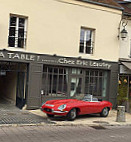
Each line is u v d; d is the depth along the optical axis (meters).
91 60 13.71
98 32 13.95
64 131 8.19
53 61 12.51
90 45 13.99
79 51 13.56
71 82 13.35
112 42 14.48
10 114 10.57
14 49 11.61
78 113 10.10
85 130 8.58
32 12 11.93
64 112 9.52
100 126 9.52
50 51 12.44
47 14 12.32
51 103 10.02
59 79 12.98
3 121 8.99
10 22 11.66
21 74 12.58
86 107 10.28
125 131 8.80
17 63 12.12
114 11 14.44
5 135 7.13
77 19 13.18
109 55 14.38
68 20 12.91
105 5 13.98
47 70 12.62
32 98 11.95
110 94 14.44
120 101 14.29
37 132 7.79
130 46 15.40
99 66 14.01
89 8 13.55
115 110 14.15
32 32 11.96
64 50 12.84
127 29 15.21
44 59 12.26
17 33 11.80
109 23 14.32
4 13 11.27
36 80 12.05
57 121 9.70
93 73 14.17
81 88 13.69
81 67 13.46
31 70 11.91
